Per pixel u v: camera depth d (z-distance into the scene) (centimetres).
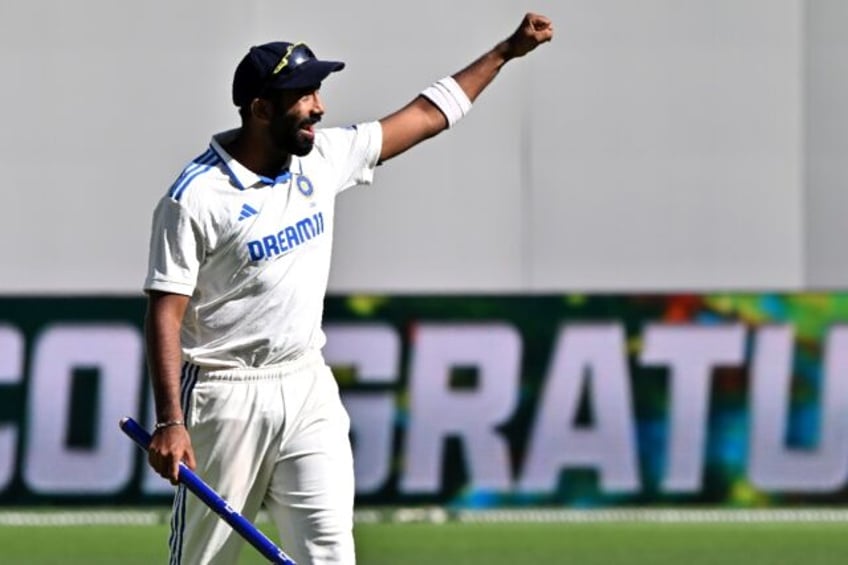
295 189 1603
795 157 4366
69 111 4303
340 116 4284
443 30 4291
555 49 4344
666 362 3209
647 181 4353
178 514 1647
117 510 3200
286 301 1602
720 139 4366
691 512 3234
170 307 1562
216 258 1578
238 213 1568
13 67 4303
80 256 4300
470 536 3022
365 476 3198
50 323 3173
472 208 4303
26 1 4312
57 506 3188
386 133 1728
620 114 4350
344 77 4281
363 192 4275
